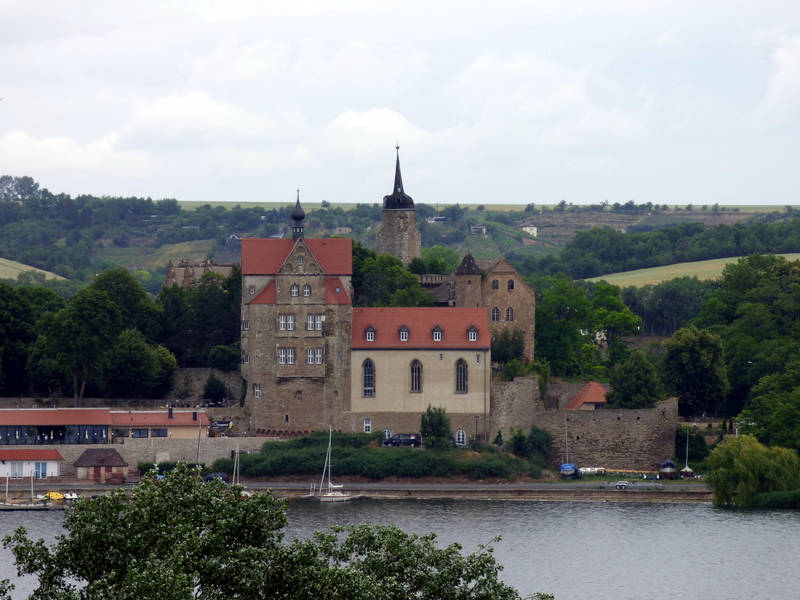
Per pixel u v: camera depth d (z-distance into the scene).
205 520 115.81
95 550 113.19
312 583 114.50
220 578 113.62
